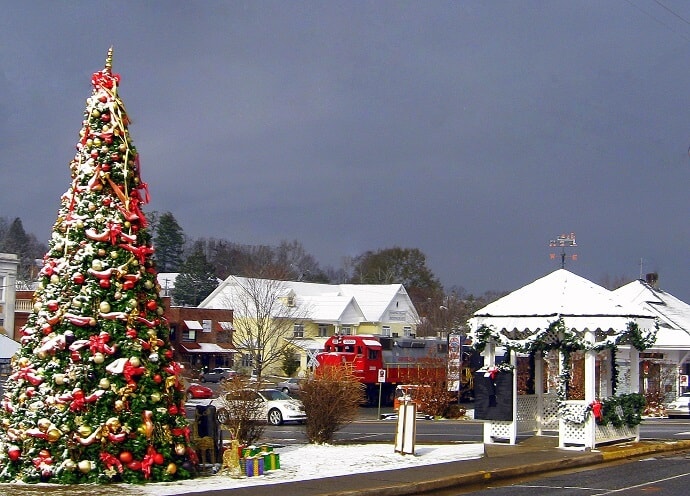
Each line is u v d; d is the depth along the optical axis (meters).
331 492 15.07
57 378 15.53
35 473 15.39
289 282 85.94
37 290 16.47
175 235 126.94
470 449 22.72
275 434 30.14
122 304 16.11
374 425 35.38
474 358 41.84
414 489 16.22
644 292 55.06
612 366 24.33
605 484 17.48
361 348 50.34
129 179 16.80
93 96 16.86
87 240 16.23
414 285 125.88
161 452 16.00
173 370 16.55
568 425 22.34
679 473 19.28
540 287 22.89
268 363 66.19
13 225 153.38
